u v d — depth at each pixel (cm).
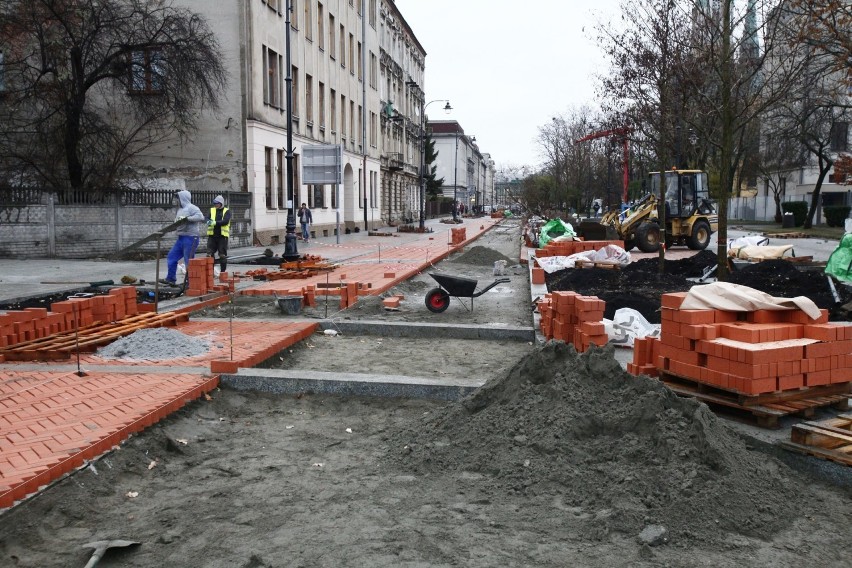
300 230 3472
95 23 2270
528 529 391
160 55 2362
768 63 1287
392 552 365
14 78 2295
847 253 1195
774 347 530
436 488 452
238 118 2822
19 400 597
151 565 357
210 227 1599
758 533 388
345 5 4397
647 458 443
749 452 464
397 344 947
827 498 439
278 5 3125
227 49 2795
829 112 3080
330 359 848
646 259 1861
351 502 432
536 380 546
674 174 2592
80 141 2388
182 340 821
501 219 8306
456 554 362
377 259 2200
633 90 1498
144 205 2364
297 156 3447
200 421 602
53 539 387
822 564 360
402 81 6656
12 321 803
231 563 356
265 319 1070
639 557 361
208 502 435
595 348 540
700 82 1224
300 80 3478
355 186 4709
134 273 1689
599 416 484
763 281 1312
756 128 2634
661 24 1478
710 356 559
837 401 551
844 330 558
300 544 374
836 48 1581
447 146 11688
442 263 2183
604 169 5025
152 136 2791
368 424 604
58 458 456
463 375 762
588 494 425
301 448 541
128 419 540
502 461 470
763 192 6744
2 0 2166
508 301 1334
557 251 1958
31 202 2162
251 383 686
